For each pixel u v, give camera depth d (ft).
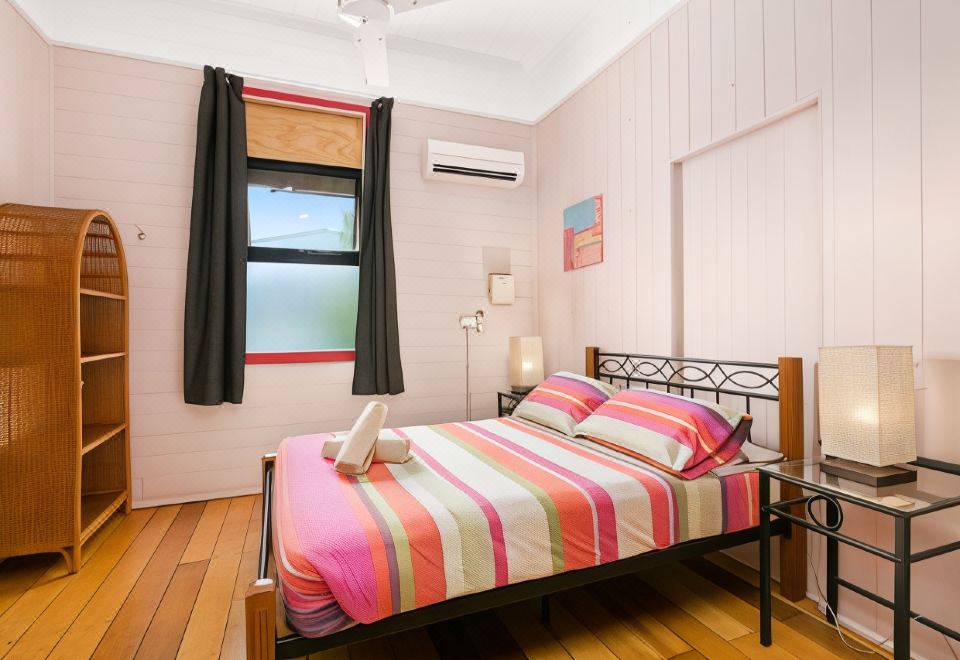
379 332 11.16
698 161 8.30
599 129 10.57
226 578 7.02
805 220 6.63
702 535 5.79
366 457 5.98
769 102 6.92
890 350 4.92
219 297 9.87
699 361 7.89
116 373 9.48
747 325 7.45
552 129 12.35
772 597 6.52
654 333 9.11
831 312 6.11
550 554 4.98
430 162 11.63
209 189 10.11
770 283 7.10
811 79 6.36
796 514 6.41
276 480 6.30
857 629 5.79
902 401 4.95
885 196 5.57
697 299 8.31
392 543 4.36
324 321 11.62
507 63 12.87
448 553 4.54
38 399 7.07
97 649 5.45
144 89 9.93
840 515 5.69
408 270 11.94
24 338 7.04
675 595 6.60
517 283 13.00
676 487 5.70
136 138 9.86
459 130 12.41
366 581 4.18
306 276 11.47
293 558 4.12
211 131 10.07
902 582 4.12
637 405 7.20
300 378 10.99
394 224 11.82
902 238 5.42
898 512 4.13
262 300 11.19
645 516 5.48
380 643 5.63
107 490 9.43
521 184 13.03
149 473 9.89
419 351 12.03
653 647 5.51
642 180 9.36
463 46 12.07
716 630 5.81
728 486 5.98
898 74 5.45
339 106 11.25
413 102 11.89
